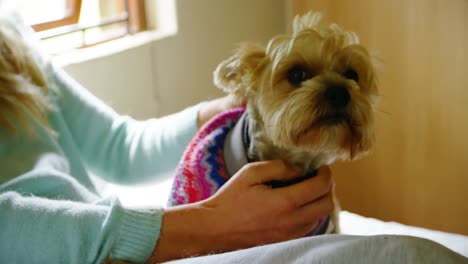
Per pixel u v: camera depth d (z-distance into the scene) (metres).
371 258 0.60
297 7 1.86
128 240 0.73
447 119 1.66
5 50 1.04
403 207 1.84
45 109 1.06
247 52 1.04
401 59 1.69
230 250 0.80
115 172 1.17
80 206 0.75
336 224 1.02
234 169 0.99
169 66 1.75
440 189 1.75
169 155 1.15
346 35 1.04
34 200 0.74
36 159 0.91
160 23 1.76
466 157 1.66
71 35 1.61
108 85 1.59
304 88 0.96
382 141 1.81
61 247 0.71
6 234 0.71
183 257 0.76
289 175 0.90
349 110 0.96
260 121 1.02
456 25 1.56
